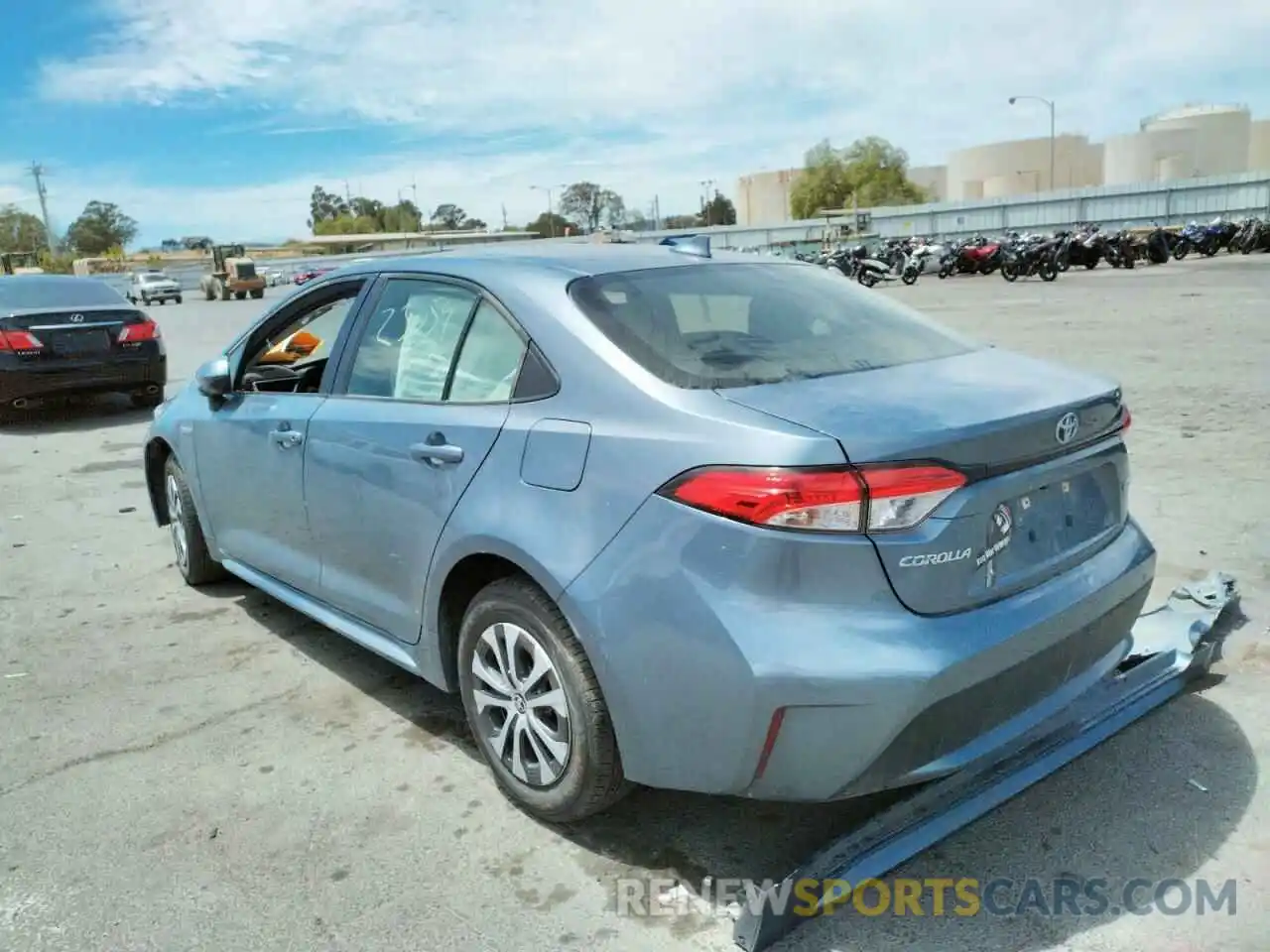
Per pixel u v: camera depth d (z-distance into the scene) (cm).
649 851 280
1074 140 10181
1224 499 559
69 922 256
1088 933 242
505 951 243
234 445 414
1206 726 329
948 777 273
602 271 310
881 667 223
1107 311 1605
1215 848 271
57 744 350
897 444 228
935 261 3209
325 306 389
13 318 955
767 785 238
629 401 259
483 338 307
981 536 240
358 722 361
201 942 248
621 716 253
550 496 266
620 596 246
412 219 12725
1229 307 1557
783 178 11975
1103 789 299
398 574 326
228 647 432
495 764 300
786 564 226
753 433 234
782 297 324
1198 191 5225
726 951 240
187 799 312
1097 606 267
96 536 608
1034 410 252
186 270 8400
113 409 1126
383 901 262
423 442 308
